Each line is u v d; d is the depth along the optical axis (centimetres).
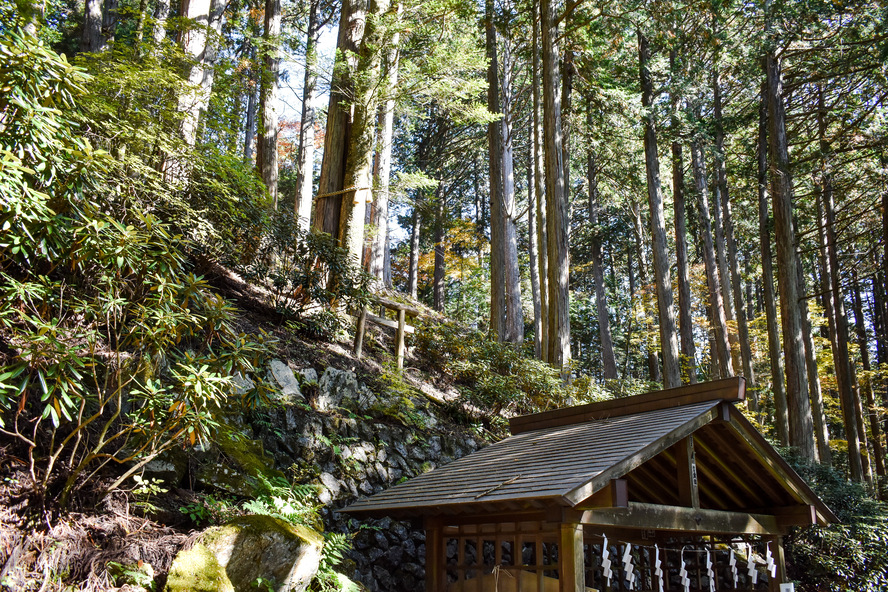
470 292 3297
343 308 1068
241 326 796
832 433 3027
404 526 714
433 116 2712
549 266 1390
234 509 520
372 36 1137
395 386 895
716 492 652
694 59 1759
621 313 3381
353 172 1181
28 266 495
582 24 1553
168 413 453
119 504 457
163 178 693
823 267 2195
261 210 879
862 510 1191
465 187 3353
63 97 448
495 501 471
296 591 454
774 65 1759
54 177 436
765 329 2650
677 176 1939
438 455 865
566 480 452
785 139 1734
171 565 411
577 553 445
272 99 1527
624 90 1788
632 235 3192
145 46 780
